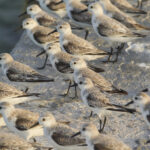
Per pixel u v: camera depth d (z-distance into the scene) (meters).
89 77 16.72
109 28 19.28
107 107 14.95
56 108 16.94
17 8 32.19
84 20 21.09
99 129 15.54
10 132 15.35
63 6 22.56
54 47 18.12
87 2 23.28
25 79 17.25
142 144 14.59
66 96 17.80
